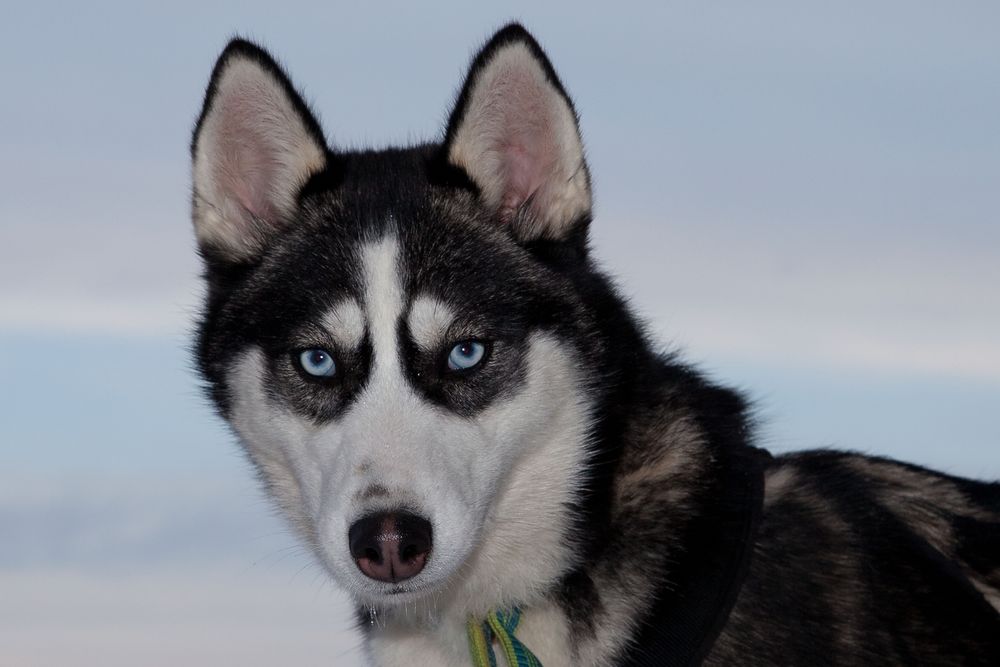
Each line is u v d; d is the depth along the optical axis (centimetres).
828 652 475
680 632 473
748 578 482
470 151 537
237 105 556
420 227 519
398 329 495
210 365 549
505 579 498
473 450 485
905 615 496
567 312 513
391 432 475
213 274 564
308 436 501
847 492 527
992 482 578
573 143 530
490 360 497
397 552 454
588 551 494
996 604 527
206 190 561
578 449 504
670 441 507
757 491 490
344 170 555
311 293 510
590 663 486
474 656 498
